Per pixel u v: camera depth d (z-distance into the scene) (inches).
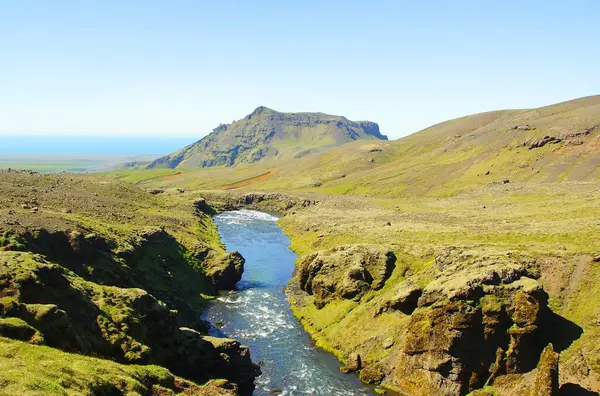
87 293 1731.1
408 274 2728.8
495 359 1843.0
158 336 1785.2
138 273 2532.0
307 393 1920.5
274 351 2305.6
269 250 4429.1
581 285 2169.0
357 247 3006.9
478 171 7564.0
